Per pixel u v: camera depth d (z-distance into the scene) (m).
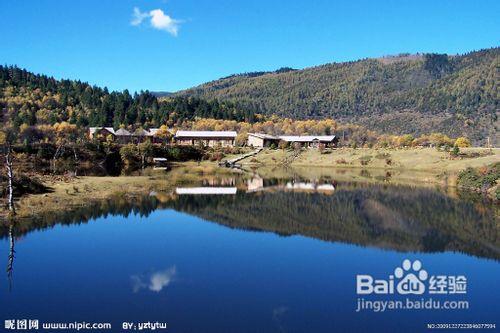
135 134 157.25
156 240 37.41
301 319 21.89
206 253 33.59
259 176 97.12
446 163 103.19
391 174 100.69
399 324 21.62
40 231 39.22
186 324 21.16
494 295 25.59
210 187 74.94
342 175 100.00
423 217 48.72
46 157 91.94
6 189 50.56
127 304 23.44
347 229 42.62
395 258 32.88
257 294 25.09
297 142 164.00
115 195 60.62
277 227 43.41
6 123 149.00
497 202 59.06
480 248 35.78
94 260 31.23
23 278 27.30
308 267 30.34
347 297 24.91
